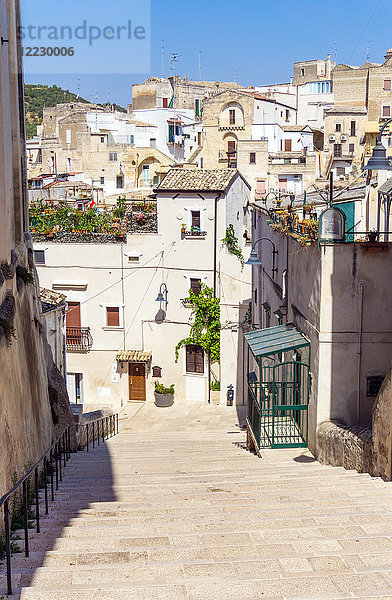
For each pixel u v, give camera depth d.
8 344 10.91
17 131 15.02
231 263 31.53
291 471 12.98
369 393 14.09
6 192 13.17
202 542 7.70
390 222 19.88
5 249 13.04
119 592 6.09
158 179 68.06
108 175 69.25
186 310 32.28
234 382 32.38
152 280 32.50
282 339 15.79
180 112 78.19
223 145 70.31
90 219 34.69
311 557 6.93
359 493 10.07
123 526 8.49
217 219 31.42
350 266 13.80
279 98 81.94
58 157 75.88
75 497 11.20
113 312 33.06
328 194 24.33
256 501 9.91
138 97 82.62
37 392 14.11
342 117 71.38
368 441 12.02
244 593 6.05
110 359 33.38
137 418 30.94
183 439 23.20
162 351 32.94
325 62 92.38
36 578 6.57
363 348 14.01
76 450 18.81
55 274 33.09
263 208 24.42
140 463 15.63
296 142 71.38
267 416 16.50
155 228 33.28
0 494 9.06
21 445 11.30
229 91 69.44
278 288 20.23
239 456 16.38
